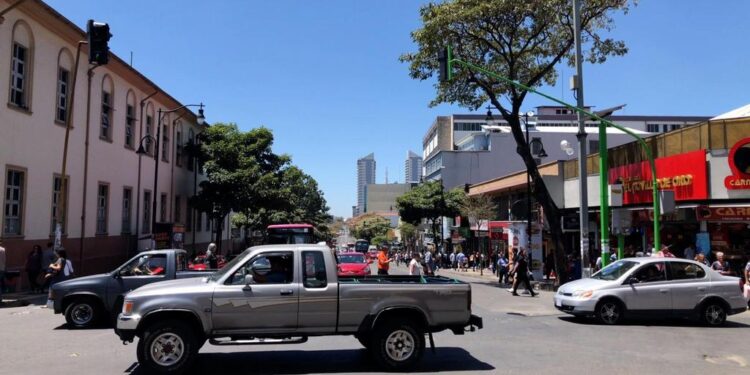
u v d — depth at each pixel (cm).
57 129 2180
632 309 1339
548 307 1719
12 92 1920
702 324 1353
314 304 824
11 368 849
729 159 1912
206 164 3628
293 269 838
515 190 3844
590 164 2755
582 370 845
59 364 878
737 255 1959
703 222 2003
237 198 3606
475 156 6278
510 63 2503
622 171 2473
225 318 805
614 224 1952
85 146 2409
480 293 2214
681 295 1341
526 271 2130
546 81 2716
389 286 846
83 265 2367
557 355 962
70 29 2217
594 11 2370
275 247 856
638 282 1357
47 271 1908
